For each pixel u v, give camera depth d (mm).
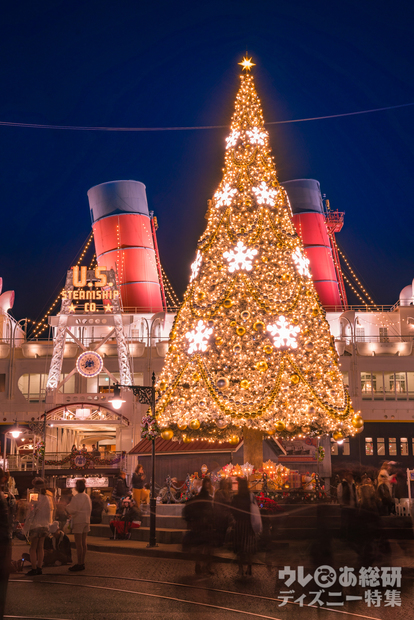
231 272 24500
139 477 26922
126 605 11039
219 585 12875
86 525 15719
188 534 14305
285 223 25516
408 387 51312
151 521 20094
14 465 47094
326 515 11180
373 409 50688
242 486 14094
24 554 16625
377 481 20766
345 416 24016
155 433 24219
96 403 46469
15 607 10984
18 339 56344
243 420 23594
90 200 62969
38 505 15195
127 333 55156
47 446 49656
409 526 19172
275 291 24297
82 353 48688
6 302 57625
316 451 34062
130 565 16422
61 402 47844
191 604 11062
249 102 26922
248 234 24844
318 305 25078
